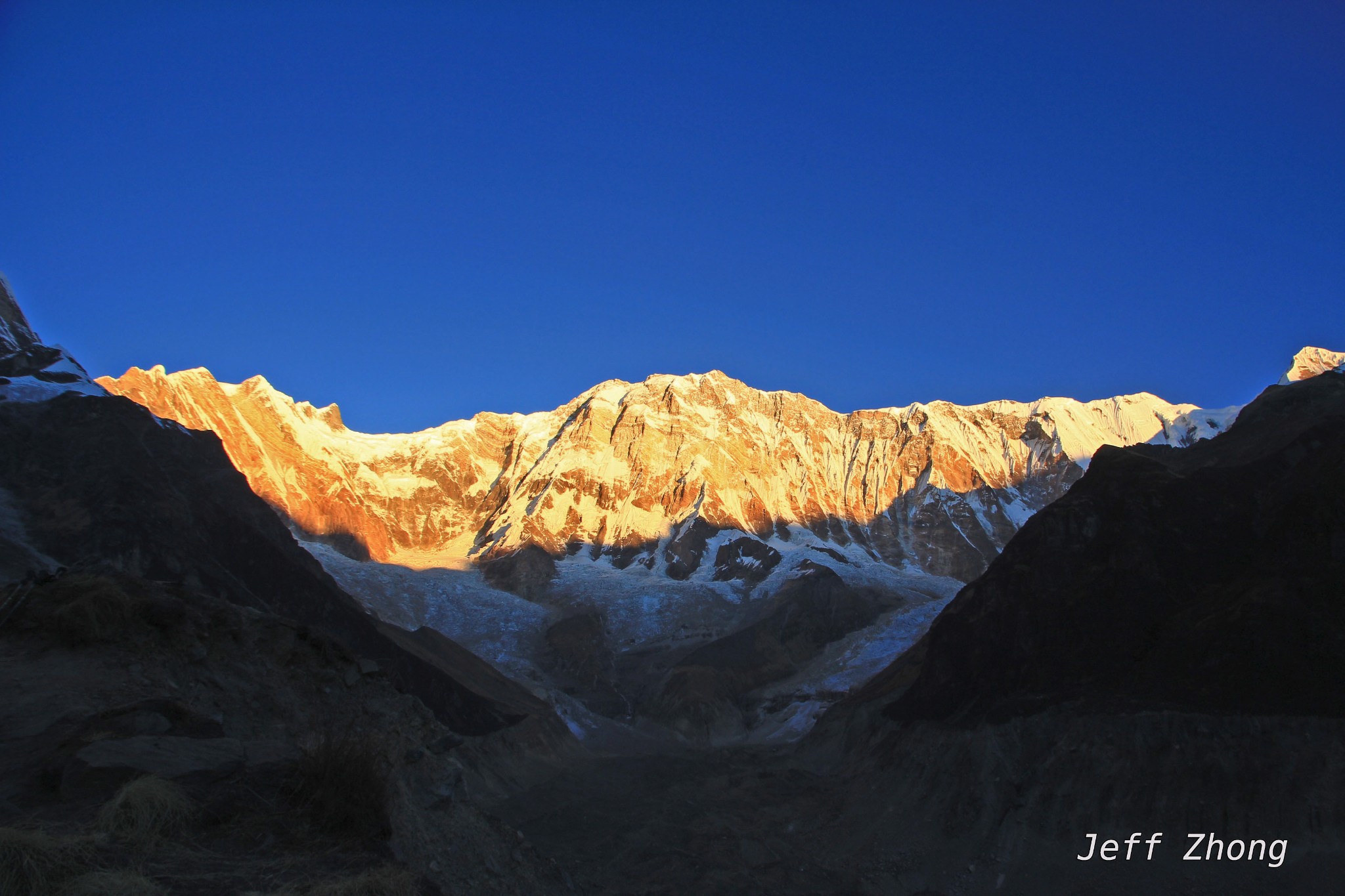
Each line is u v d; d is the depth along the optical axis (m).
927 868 54.84
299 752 19.08
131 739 17.06
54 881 13.39
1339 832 42.78
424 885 17.80
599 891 31.91
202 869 14.84
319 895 14.80
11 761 16.47
